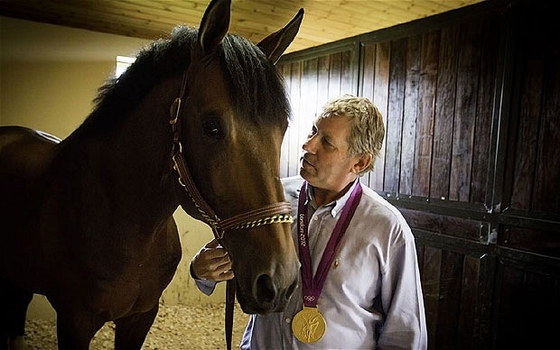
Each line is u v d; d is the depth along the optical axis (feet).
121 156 3.51
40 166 4.64
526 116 6.31
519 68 6.38
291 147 11.17
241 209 2.61
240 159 2.61
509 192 6.56
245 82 2.61
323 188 3.34
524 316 6.41
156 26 9.02
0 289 5.32
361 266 3.10
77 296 3.92
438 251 7.66
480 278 6.98
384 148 8.65
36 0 7.73
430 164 7.75
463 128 7.19
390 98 8.50
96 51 9.33
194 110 2.75
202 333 8.45
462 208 7.22
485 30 6.83
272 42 3.23
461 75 7.20
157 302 4.38
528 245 6.36
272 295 2.51
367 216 3.18
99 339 7.88
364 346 3.17
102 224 3.64
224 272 3.29
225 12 2.65
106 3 7.80
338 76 9.67
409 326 3.08
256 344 3.47
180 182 2.91
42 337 7.91
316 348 3.09
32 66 8.75
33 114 8.86
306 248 3.28
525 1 6.27
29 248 4.31
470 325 7.17
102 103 3.76
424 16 7.77
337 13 8.02
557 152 5.94
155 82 3.27
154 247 3.93
